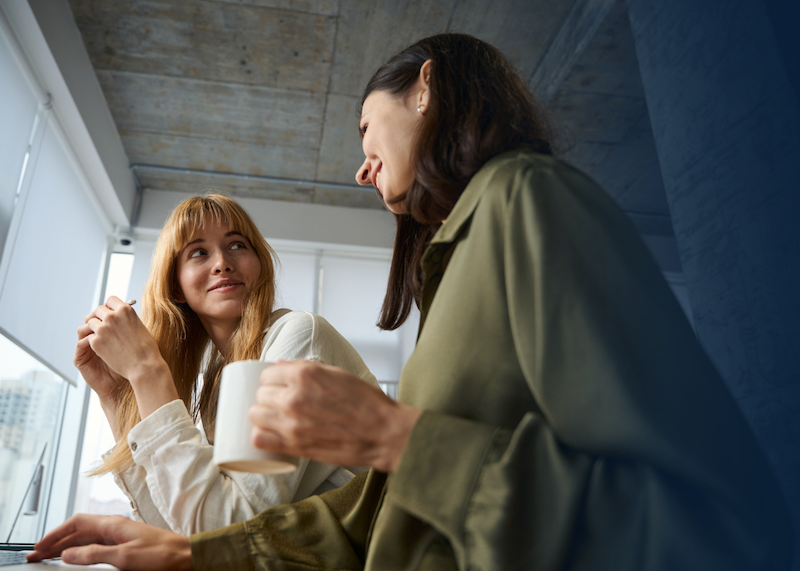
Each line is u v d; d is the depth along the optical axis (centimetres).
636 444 38
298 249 674
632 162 580
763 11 195
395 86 76
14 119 398
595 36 418
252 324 119
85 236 552
